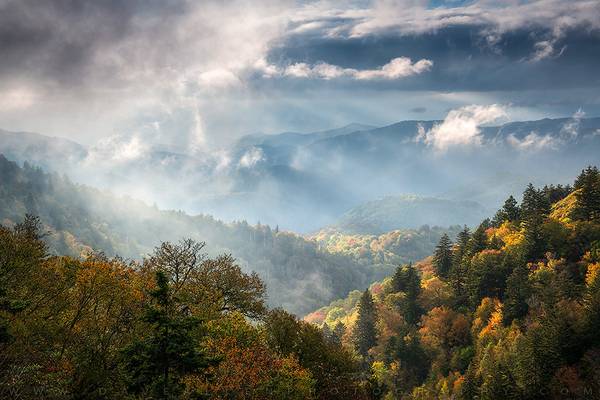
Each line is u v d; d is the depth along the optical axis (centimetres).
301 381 3053
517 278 9081
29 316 2509
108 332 2759
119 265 3181
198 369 2000
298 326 4322
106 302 2855
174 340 1886
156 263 3797
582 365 6122
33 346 2409
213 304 3631
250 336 3388
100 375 2483
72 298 2789
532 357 6425
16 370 2109
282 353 3822
